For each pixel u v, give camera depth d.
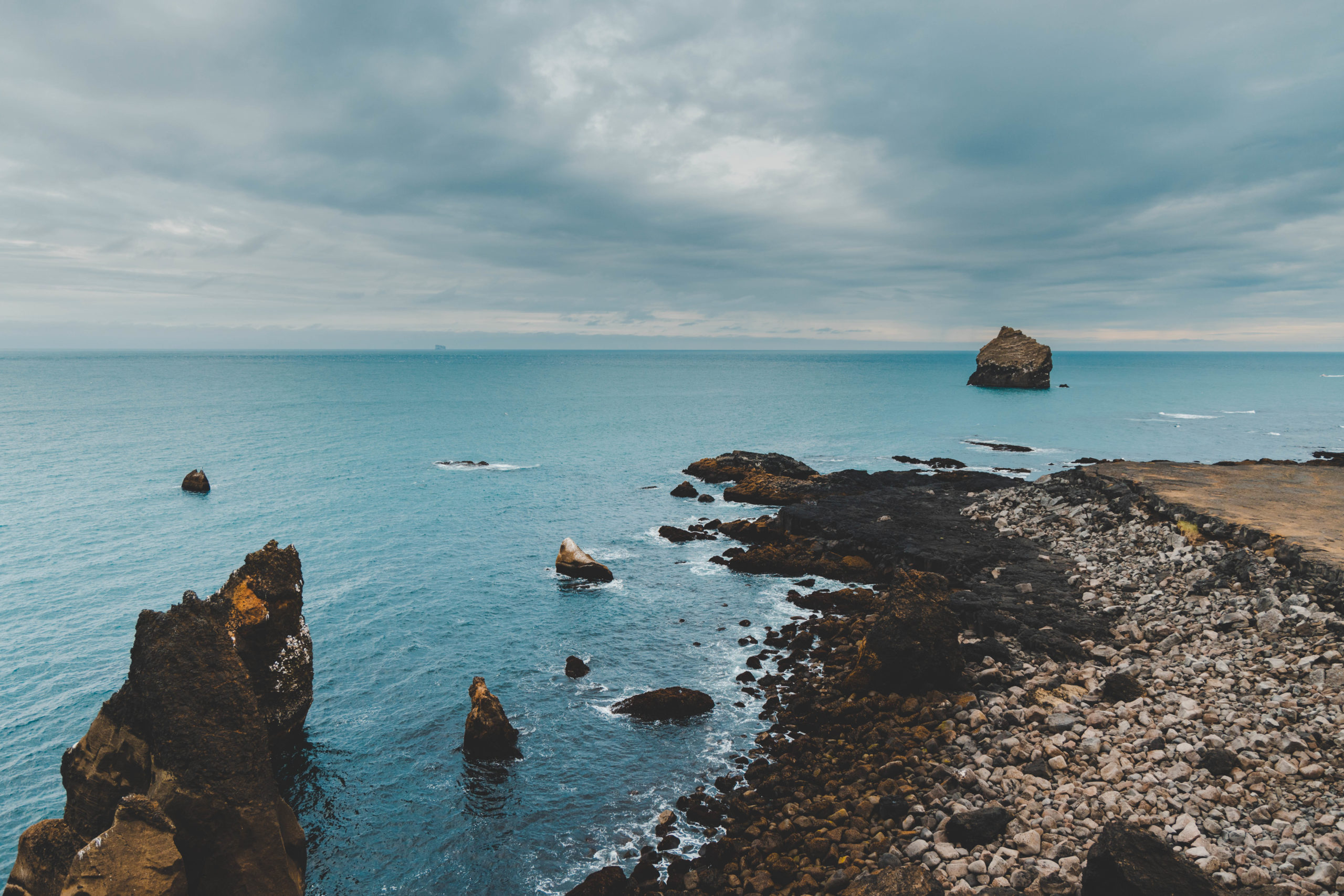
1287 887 9.77
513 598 30.11
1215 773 12.93
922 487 45.72
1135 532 27.80
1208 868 10.45
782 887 12.82
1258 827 11.21
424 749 18.88
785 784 16.12
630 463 64.31
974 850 12.22
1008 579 26.31
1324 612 17.56
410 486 53.91
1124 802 12.63
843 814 14.34
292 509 46.22
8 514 44.06
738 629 26.59
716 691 21.73
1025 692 18.02
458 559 35.62
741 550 35.56
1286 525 23.22
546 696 21.62
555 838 15.30
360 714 20.64
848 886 12.07
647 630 26.66
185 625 12.33
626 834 15.33
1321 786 11.97
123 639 26.55
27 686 22.97
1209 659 17.45
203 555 36.41
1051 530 31.69
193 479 50.75
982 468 61.56
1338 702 14.16
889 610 20.00
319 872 14.44
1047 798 13.29
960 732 16.94
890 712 18.70
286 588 18.17
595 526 42.34
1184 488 30.03
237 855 11.48
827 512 37.25
